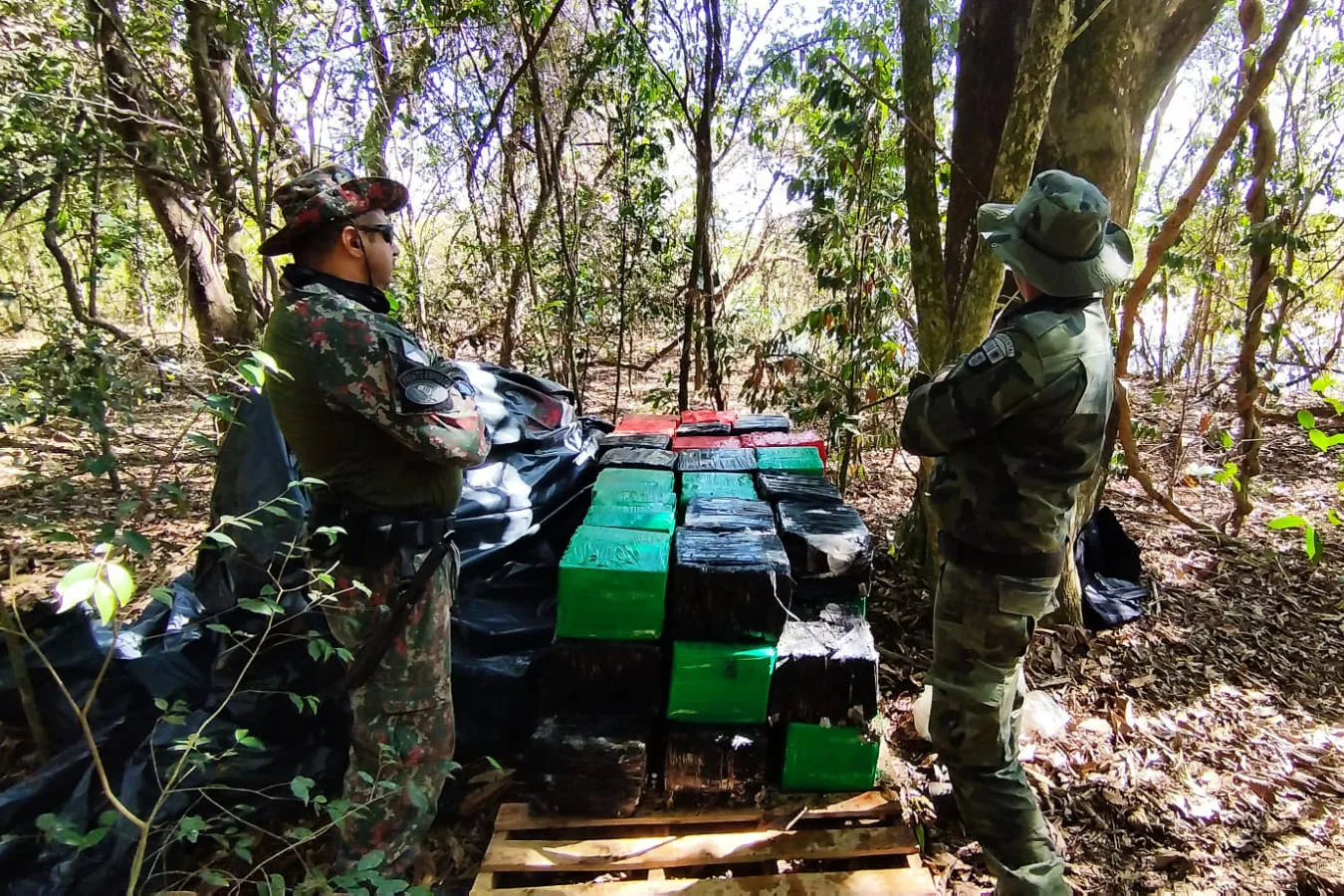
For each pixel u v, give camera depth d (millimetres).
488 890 1858
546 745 1983
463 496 2777
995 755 1871
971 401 1768
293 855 2072
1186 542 4477
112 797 1318
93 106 3510
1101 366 1772
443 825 2207
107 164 3879
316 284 1769
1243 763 2594
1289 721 2854
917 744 2611
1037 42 2391
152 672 2205
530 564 2748
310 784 1551
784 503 2539
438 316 5945
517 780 2311
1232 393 7078
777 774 2154
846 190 4117
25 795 1961
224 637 2209
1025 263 1757
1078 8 2926
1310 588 3918
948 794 2336
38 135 3404
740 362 7453
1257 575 4055
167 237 4629
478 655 2434
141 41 3818
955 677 1896
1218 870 2152
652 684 2076
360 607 1838
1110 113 2982
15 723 2297
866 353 4133
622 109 5059
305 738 2240
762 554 2084
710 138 4547
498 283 5867
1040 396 1712
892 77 4090
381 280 1874
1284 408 6793
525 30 4430
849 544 2230
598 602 2025
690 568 1999
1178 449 5074
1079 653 3209
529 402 3422
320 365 1686
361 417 1785
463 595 2605
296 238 1791
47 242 3559
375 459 1822
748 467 2900
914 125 2895
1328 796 2443
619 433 3410
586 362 5715
